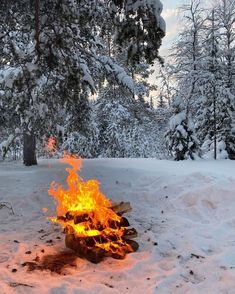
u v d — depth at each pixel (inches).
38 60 371.6
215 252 235.3
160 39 346.0
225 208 310.7
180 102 732.0
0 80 466.0
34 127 510.3
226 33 783.7
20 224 290.4
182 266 214.4
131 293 185.5
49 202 341.4
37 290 185.2
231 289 187.5
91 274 204.5
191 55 757.3
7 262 218.5
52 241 254.2
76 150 1015.0
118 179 410.0
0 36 417.4
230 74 783.1
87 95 543.2
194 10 748.0
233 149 781.9
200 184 362.6
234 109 773.3
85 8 405.1
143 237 260.2
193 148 708.0
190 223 287.6
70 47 443.8
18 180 413.7
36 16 343.3
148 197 353.7
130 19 339.0
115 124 1046.4
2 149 621.0
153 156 1114.7
